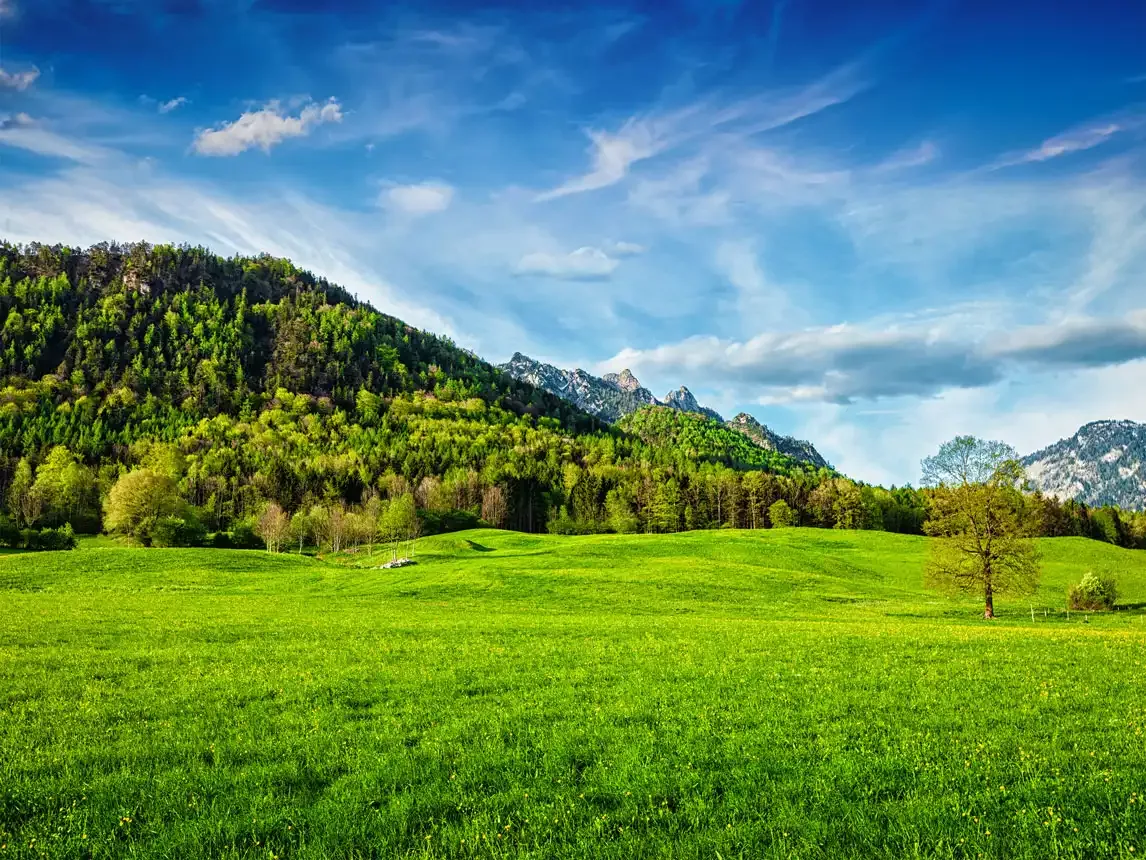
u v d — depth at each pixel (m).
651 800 11.47
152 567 81.12
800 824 10.38
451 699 19.28
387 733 15.63
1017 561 55.09
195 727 16.30
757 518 194.12
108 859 9.71
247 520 154.12
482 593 64.81
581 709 17.98
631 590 66.31
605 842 9.97
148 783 12.49
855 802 11.35
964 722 16.44
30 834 10.37
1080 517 183.50
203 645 30.12
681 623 41.50
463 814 11.12
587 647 29.58
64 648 28.25
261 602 55.88
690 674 22.89
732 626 39.72
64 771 13.07
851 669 24.03
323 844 9.92
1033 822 10.34
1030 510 57.41
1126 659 26.61
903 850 9.53
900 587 80.44
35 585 68.69
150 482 121.00
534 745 14.68
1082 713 17.39
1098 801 11.16
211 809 11.24
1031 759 13.41
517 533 140.88
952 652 28.56
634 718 17.08
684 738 15.13
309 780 12.77
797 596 66.50
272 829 10.59
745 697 19.41
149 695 19.77
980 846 9.56
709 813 11.00
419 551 115.38
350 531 134.00
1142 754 13.55
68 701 18.98
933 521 59.84
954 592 59.59
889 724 16.31
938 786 12.00
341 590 70.62
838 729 15.86
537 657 26.61
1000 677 22.42
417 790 12.10
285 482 188.50
